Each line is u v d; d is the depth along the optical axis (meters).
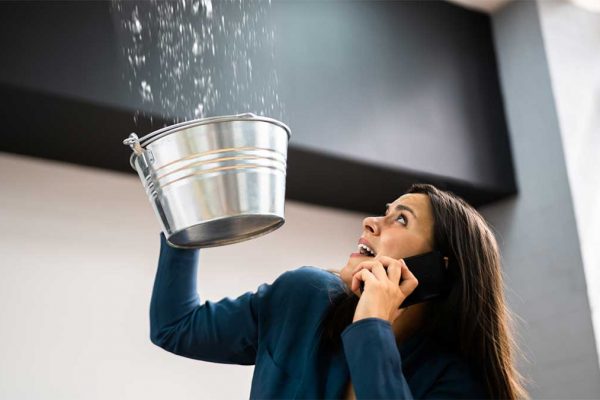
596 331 3.43
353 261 1.57
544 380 3.57
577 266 3.54
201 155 1.32
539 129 3.81
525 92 3.91
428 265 1.52
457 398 1.42
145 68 2.89
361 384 1.30
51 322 2.94
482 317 1.53
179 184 1.33
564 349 3.53
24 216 3.03
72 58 2.79
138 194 3.29
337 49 3.45
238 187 1.32
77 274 3.04
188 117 2.92
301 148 3.21
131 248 3.19
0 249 2.95
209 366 3.18
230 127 1.33
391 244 1.55
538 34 3.91
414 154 3.54
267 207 1.35
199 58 3.00
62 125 2.90
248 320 1.60
